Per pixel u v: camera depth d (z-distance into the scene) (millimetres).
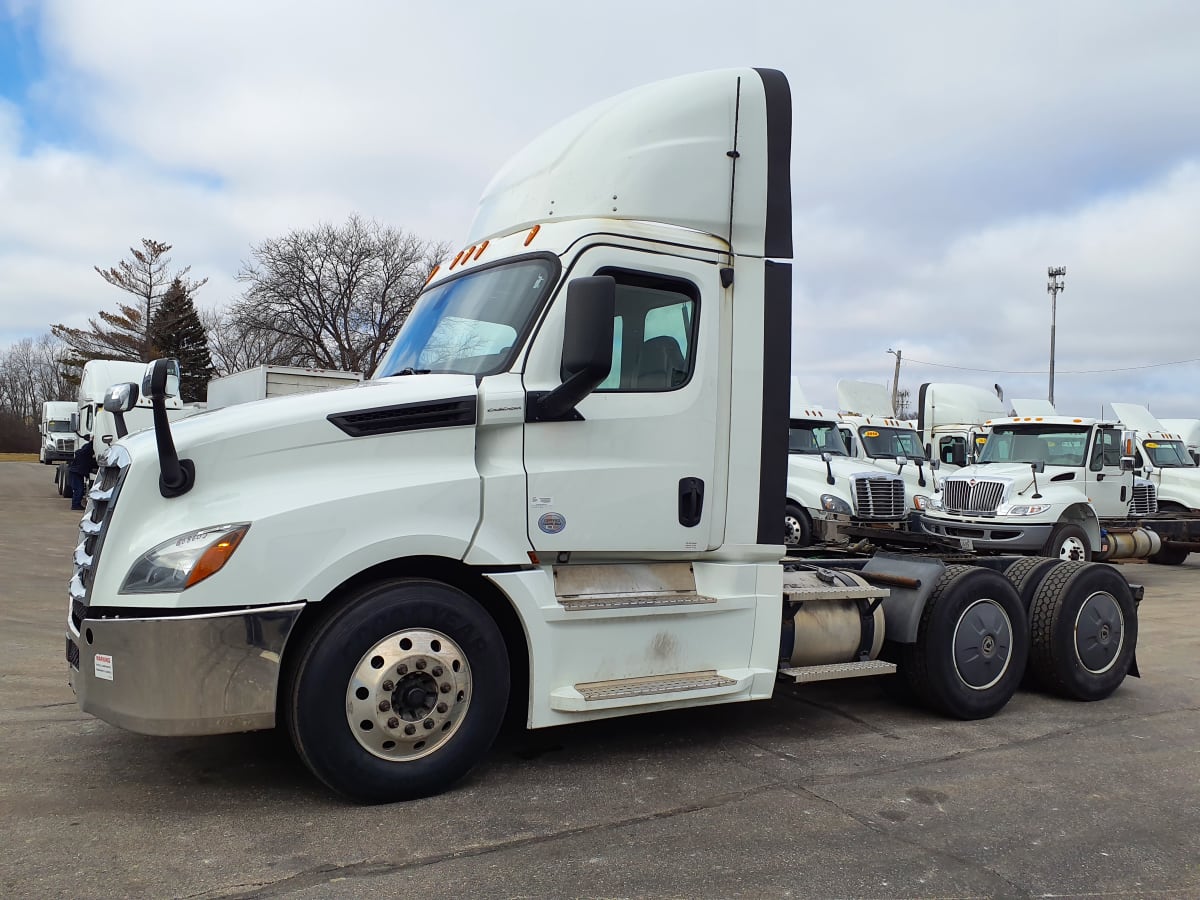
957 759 5113
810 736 5504
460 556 4254
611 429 4684
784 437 5230
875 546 7641
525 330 4578
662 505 4809
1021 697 6641
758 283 5172
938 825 4125
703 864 3639
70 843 3684
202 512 3936
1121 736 5672
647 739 5340
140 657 3816
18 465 54625
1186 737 5680
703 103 5098
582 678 4598
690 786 4547
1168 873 3703
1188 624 10242
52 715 5500
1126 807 4430
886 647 5992
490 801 4258
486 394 4398
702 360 4969
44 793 4238
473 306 4957
